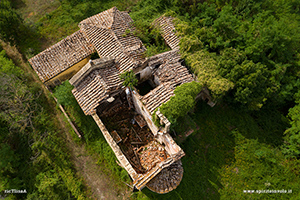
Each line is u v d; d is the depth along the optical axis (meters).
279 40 17.45
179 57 16.86
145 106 14.02
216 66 16.30
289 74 18.69
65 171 15.16
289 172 15.83
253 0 22.23
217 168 15.96
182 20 21.39
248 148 16.84
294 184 15.29
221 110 18.83
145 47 18.20
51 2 24.92
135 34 18.28
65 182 14.77
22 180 14.73
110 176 15.25
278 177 15.66
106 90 14.08
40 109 17.70
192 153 16.38
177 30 18.78
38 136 16.34
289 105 19.91
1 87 15.80
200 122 17.98
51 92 18.06
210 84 15.39
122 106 17.61
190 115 17.89
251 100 16.52
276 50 18.05
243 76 15.57
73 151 16.27
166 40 18.92
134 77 14.76
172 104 13.27
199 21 21.12
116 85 14.69
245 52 17.09
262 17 20.30
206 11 20.98
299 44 19.30
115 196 14.64
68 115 17.55
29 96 17.02
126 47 16.48
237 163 16.23
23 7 24.58
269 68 17.95
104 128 13.59
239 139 17.28
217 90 14.95
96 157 16.02
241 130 17.86
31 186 14.66
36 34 22.16
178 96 13.73
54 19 23.42
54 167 15.34
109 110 17.00
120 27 17.89
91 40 17.70
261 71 16.09
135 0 25.27
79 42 18.27
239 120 18.42
